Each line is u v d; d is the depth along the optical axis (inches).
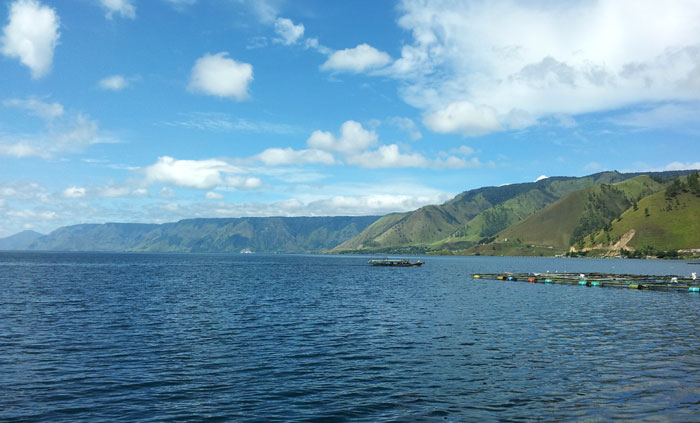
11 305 2460.6
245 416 880.3
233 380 1106.7
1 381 1085.1
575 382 1096.8
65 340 1549.0
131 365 1232.2
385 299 2891.2
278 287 3811.5
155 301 2691.9
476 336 1651.1
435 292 3395.7
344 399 977.5
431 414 893.8
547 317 2119.8
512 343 1531.7
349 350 1423.5
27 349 1412.4
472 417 878.4
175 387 1051.3
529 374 1163.3
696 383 1087.6
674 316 2161.7
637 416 884.0
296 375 1150.3
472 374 1163.9
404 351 1411.2
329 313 2228.1
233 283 4259.4
